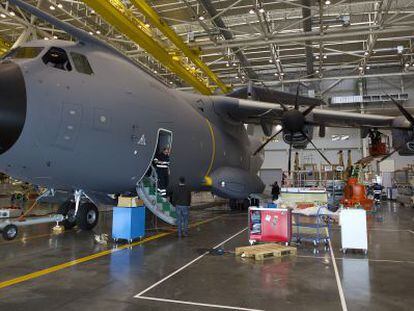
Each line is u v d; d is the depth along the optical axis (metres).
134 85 8.24
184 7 15.25
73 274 5.20
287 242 7.41
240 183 12.40
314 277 5.11
